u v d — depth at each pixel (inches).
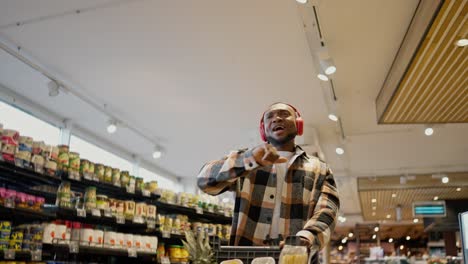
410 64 162.7
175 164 371.9
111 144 316.5
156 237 186.1
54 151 148.3
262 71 204.5
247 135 294.2
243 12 158.6
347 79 210.5
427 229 513.7
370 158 349.1
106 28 171.3
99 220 166.7
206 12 159.2
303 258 51.8
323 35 172.4
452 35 141.0
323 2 150.6
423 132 284.7
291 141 69.4
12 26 171.0
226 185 57.3
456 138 296.7
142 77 212.8
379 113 224.8
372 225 684.1
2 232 123.6
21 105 234.8
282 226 63.2
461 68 164.6
